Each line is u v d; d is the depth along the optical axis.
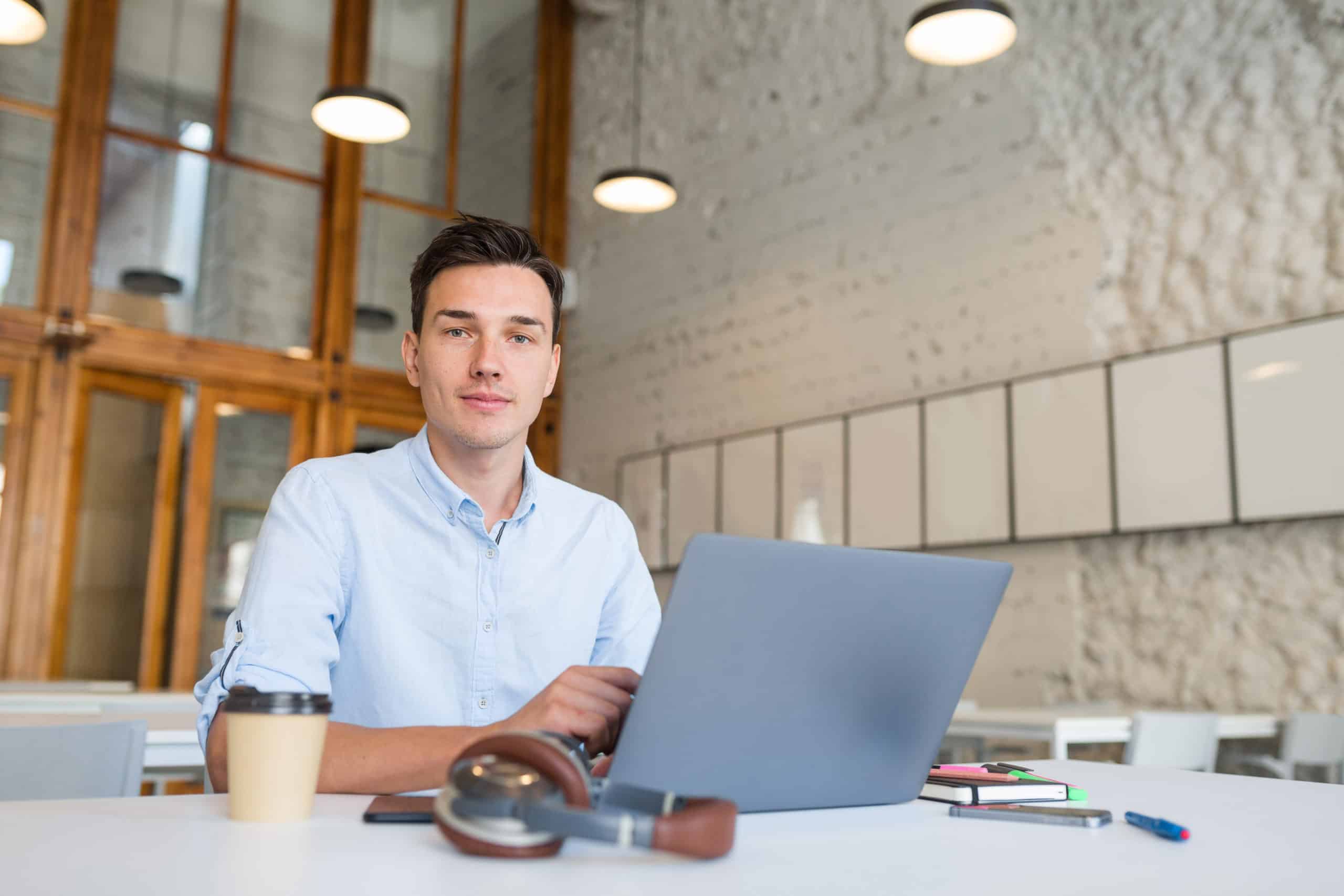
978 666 4.21
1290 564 3.36
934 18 3.27
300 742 0.73
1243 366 3.43
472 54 6.54
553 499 1.38
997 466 4.13
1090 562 3.89
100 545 4.98
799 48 5.43
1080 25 4.16
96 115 5.21
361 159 5.99
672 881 0.57
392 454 1.32
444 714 1.25
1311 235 3.42
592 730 0.86
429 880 0.55
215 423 5.39
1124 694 3.74
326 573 1.19
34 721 1.65
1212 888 0.59
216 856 0.60
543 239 6.69
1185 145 3.79
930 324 4.59
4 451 4.82
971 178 4.50
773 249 5.40
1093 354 3.97
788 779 0.82
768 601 0.75
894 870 0.62
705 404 5.66
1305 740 2.87
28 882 0.53
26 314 4.92
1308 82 3.48
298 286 5.75
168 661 5.10
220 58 5.66
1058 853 0.69
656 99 6.27
